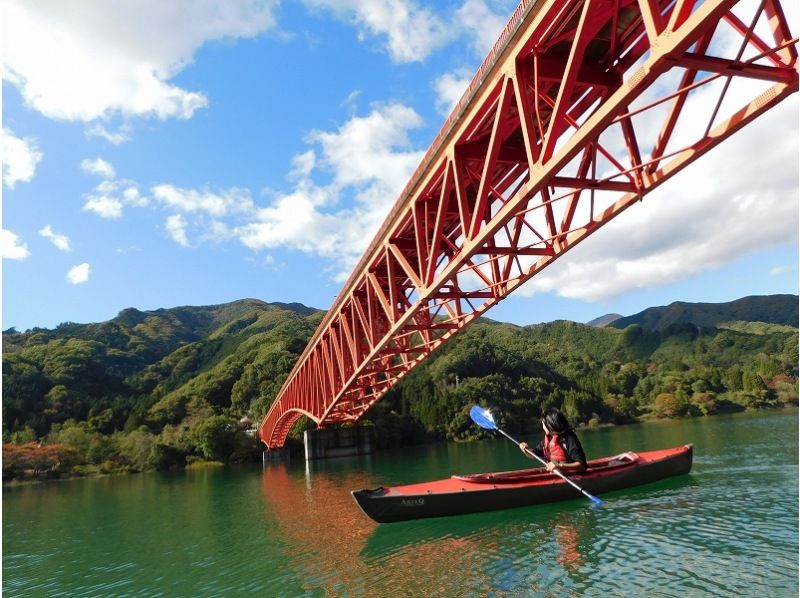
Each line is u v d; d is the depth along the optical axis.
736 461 32.03
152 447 82.19
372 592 14.07
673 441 50.78
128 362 179.75
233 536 23.52
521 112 16.34
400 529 20.55
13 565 22.17
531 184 16.11
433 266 24.31
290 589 15.14
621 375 156.00
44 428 97.25
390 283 30.83
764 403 110.94
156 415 107.50
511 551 16.52
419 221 27.30
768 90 12.11
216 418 89.31
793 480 24.61
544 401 117.38
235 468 74.06
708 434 55.84
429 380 122.12
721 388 124.88
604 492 23.58
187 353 182.38
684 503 21.17
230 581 16.66
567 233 21.03
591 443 58.03
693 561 14.34
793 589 12.15
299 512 28.48
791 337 176.12
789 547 15.00
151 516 32.59
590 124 13.04
